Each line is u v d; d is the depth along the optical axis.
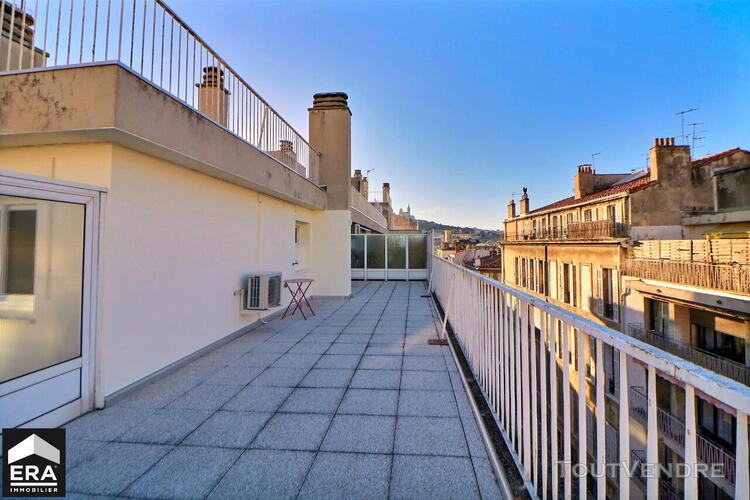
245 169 4.91
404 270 13.74
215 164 4.17
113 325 3.13
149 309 3.56
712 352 8.30
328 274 9.14
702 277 8.53
